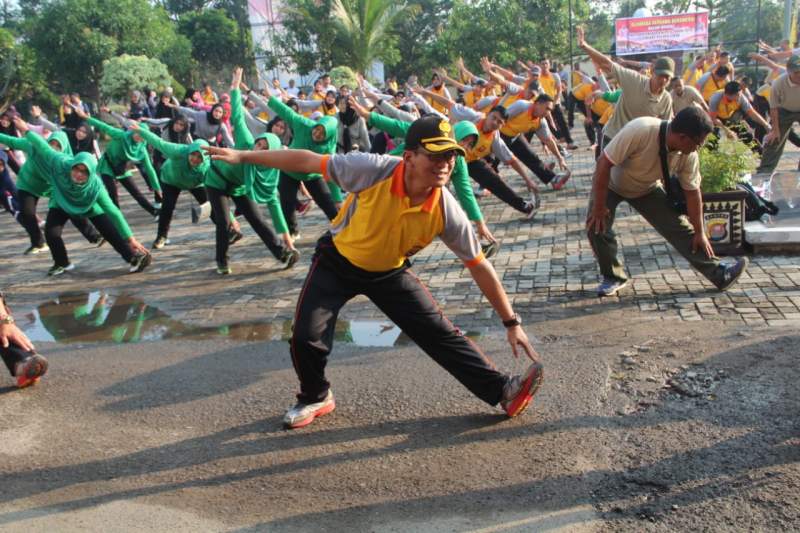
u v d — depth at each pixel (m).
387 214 3.20
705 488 2.96
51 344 5.47
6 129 11.80
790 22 21.72
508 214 8.98
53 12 25.81
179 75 29.77
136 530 2.97
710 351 4.29
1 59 25.70
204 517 3.04
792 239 5.98
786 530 2.67
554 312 5.27
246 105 13.83
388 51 27.88
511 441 3.48
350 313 5.67
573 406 3.77
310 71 27.42
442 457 3.39
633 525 2.77
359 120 10.98
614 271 5.50
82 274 7.68
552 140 10.06
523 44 28.11
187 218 10.84
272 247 7.14
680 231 5.22
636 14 26.42
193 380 4.54
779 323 4.62
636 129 4.75
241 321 5.70
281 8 26.39
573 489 3.04
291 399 4.14
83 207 7.28
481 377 3.65
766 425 3.40
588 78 14.75
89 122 9.82
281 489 3.22
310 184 7.62
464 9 28.98
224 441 3.70
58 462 3.60
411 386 4.19
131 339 5.46
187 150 7.88
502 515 2.90
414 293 3.54
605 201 5.09
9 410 4.25
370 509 3.02
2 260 8.68
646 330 4.73
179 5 44.38
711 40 35.94
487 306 5.55
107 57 25.88
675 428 3.46
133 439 3.79
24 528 3.04
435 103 14.25
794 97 8.71
